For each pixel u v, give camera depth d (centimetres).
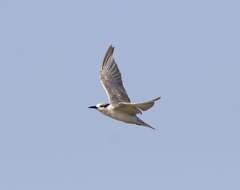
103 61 2169
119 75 2150
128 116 2005
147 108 1925
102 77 2139
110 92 2089
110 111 2014
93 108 2033
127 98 2088
